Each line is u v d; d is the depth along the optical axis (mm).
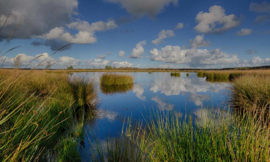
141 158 1895
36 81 6230
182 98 6648
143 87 10750
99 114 4297
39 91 5328
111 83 12156
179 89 9617
